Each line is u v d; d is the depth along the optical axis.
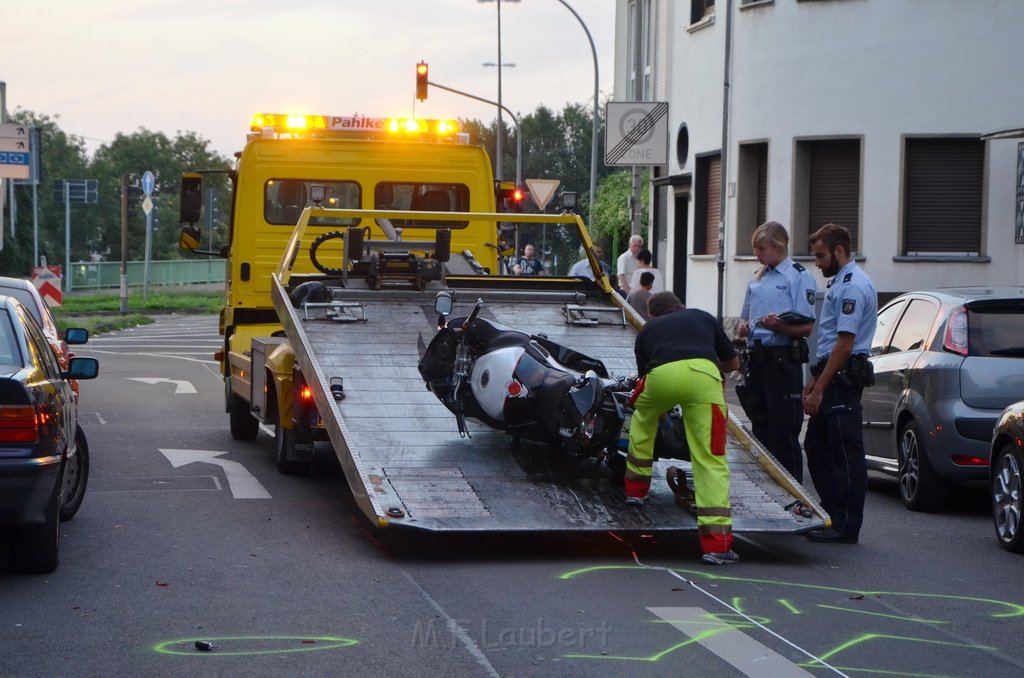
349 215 12.02
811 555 8.73
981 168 22.52
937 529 9.89
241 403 14.47
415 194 14.73
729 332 24.14
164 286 69.12
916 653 6.27
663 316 8.51
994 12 22.16
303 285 11.54
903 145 22.61
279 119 14.61
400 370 10.24
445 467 8.92
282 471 12.02
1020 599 7.47
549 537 9.22
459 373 9.37
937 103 22.44
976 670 6.00
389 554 8.52
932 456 10.45
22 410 7.32
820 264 9.50
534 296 12.02
